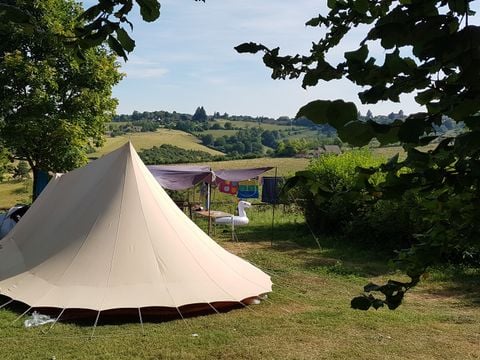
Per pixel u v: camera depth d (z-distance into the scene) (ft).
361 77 3.63
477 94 3.33
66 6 55.36
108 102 58.65
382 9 4.97
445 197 4.72
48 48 52.13
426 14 3.47
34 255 24.67
